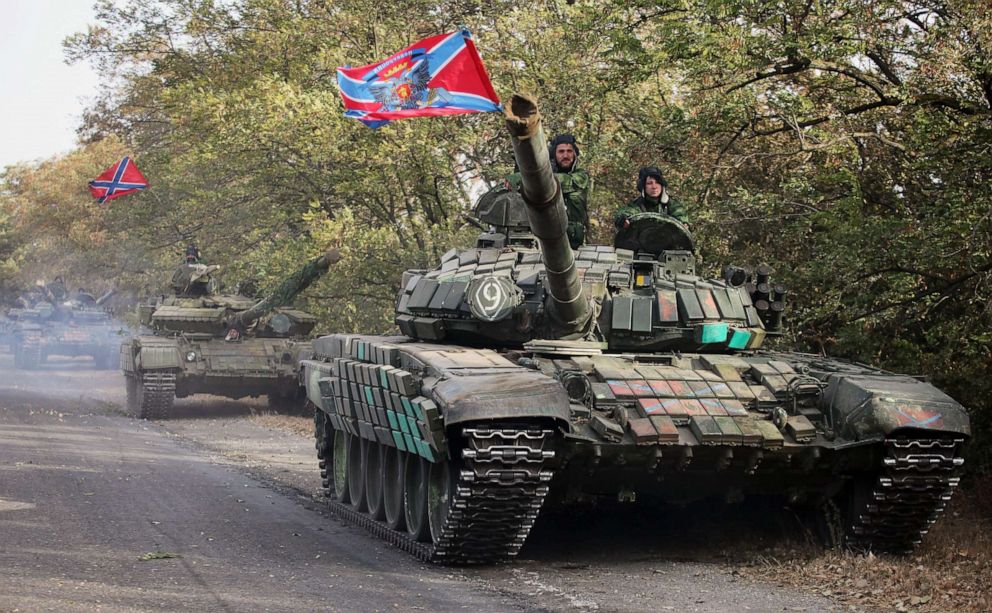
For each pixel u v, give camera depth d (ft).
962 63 48.39
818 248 52.75
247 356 86.17
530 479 31.94
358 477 45.75
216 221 108.06
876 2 51.78
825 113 54.80
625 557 36.55
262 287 90.43
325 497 49.83
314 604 28.30
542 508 42.37
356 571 33.27
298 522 42.63
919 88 50.08
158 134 150.51
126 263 144.25
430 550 34.96
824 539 38.22
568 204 44.09
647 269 40.78
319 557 35.45
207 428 78.95
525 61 71.00
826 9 52.26
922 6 53.67
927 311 48.57
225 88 108.47
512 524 33.40
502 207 44.60
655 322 39.45
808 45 50.65
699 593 30.81
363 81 49.26
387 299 83.25
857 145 53.78
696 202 57.16
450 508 32.86
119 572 31.55
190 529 39.50
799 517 39.70
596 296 39.40
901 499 35.27
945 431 34.09
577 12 68.39
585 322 38.19
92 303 155.22
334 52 83.82
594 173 64.90
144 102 140.87
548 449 32.09
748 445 33.91
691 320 39.19
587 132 69.00
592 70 68.33
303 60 96.17
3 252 214.07
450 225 77.30
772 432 34.24
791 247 56.08
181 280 94.89
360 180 80.12
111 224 127.85
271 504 46.75
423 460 36.45
